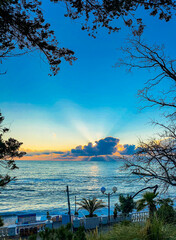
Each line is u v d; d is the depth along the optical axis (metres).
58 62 4.31
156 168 8.20
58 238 3.62
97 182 127.94
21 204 64.88
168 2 3.62
